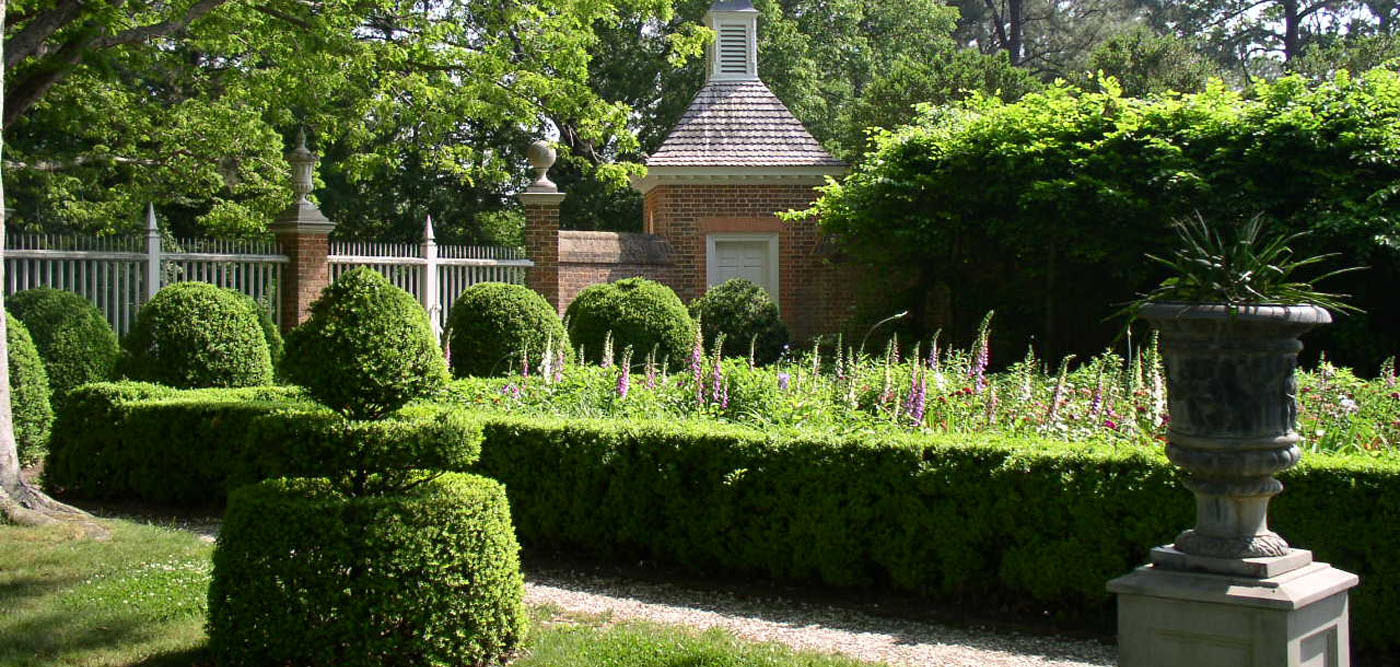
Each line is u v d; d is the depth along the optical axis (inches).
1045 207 644.7
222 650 193.6
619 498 287.6
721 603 257.8
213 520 350.9
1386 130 562.9
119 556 276.4
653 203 840.9
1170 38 1058.7
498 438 308.0
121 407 380.5
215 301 465.1
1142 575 149.3
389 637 191.9
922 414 299.1
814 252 800.3
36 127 860.6
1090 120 638.5
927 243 679.1
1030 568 237.5
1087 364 640.4
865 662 202.4
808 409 320.8
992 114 676.1
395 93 710.5
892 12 1343.5
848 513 257.1
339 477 204.4
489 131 1180.5
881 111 1005.2
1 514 306.8
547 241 716.7
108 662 199.8
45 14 525.7
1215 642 142.6
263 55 711.1
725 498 272.4
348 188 1158.3
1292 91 611.5
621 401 355.3
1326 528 211.6
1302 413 278.1
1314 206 578.9
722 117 825.5
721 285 709.9
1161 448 241.6
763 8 1156.5
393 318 204.8
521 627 208.5
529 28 685.3
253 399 382.0
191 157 816.3
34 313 482.6
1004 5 1584.6
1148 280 653.3
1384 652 212.7
